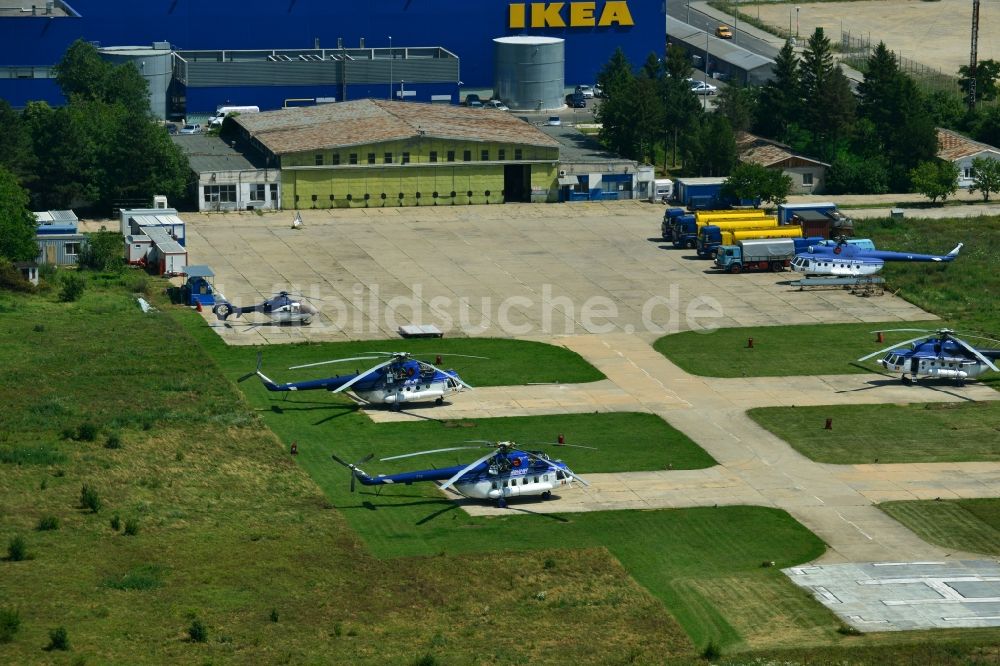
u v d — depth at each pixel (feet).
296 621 602.44
